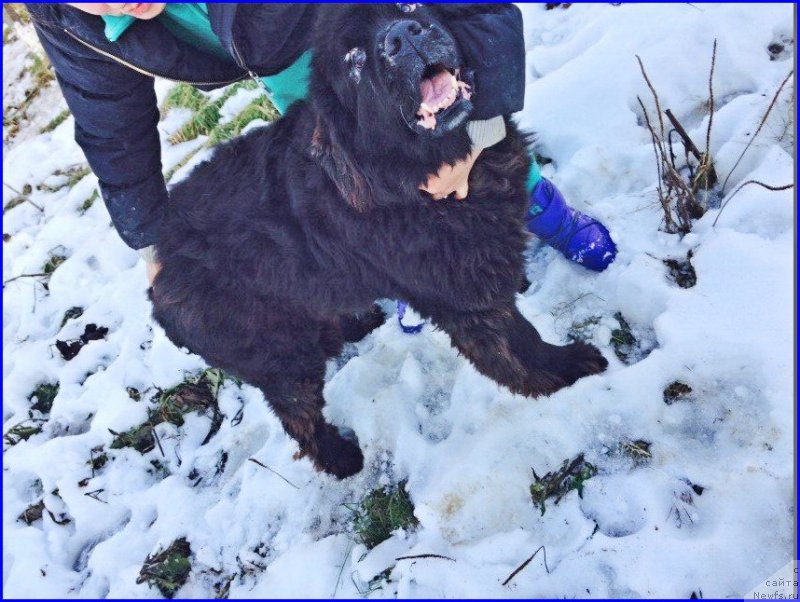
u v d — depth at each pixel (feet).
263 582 4.11
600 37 5.49
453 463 3.98
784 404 3.37
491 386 4.29
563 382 3.96
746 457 3.37
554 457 3.82
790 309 3.60
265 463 4.68
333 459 4.41
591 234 4.28
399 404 4.46
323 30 3.03
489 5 3.20
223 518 4.50
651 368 3.78
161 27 3.33
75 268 6.51
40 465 5.16
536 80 5.63
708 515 3.33
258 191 3.63
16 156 8.30
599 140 4.89
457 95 2.93
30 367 5.90
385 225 3.41
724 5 5.06
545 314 4.41
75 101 3.53
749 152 4.26
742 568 3.15
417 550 3.79
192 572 4.36
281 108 4.08
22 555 4.77
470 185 3.36
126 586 4.38
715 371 3.65
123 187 3.89
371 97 2.91
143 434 5.16
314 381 4.46
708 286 3.89
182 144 7.00
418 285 3.70
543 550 3.52
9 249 7.18
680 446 3.59
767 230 3.97
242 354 4.14
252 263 3.75
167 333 4.23
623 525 3.50
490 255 3.55
